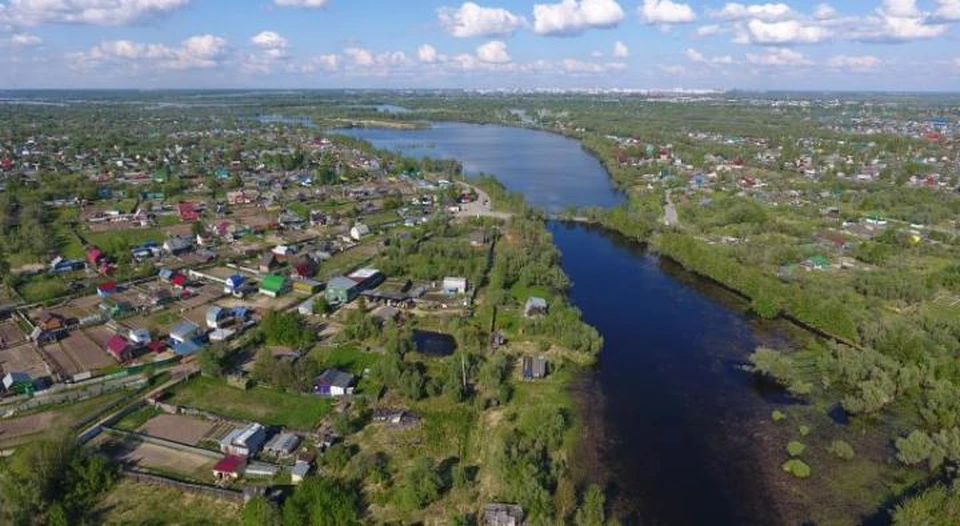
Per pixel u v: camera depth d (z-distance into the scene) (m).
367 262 136.50
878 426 78.75
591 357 95.62
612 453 72.75
